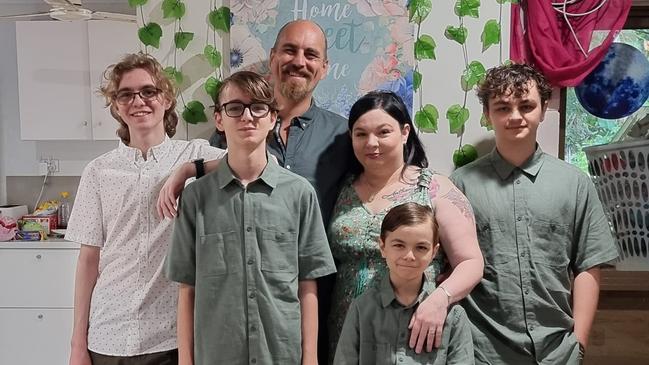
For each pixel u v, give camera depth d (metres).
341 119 1.86
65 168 3.64
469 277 1.42
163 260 1.54
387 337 1.40
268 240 1.39
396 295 1.41
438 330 1.36
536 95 1.61
